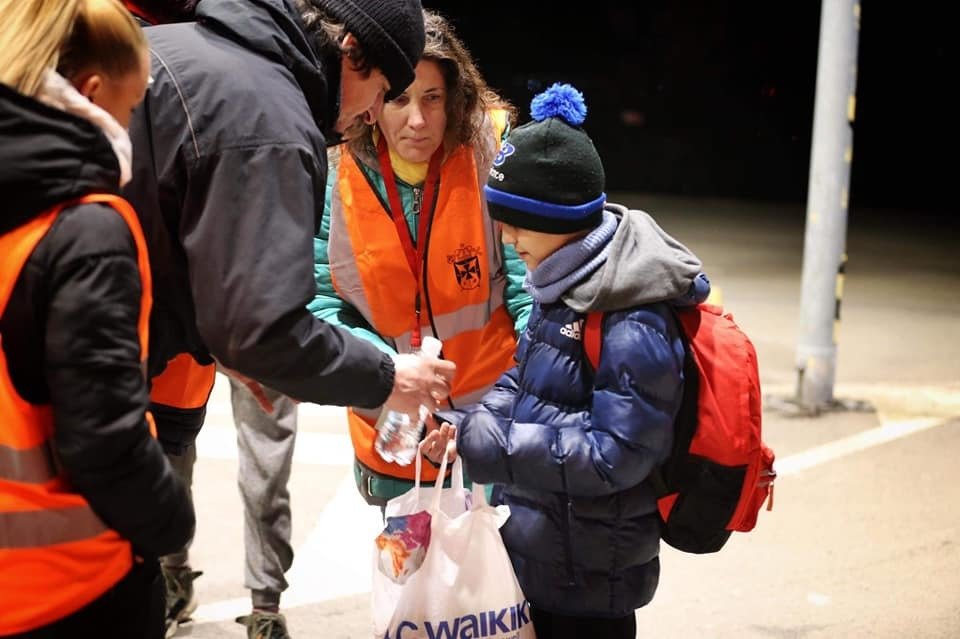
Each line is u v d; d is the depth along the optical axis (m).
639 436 2.49
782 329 8.55
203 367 2.71
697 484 2.59
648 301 2.51
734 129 20.06
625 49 21.47
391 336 3.21
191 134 2.13
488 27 22.50
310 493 5.29
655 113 20.58
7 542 1.89
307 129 2.20
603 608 2.69
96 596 1.97
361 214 3.11
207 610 4.21
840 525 4.96
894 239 13.05
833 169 6.29
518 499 2.70
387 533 2.58
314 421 6.29
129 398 1.85
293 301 2.10
